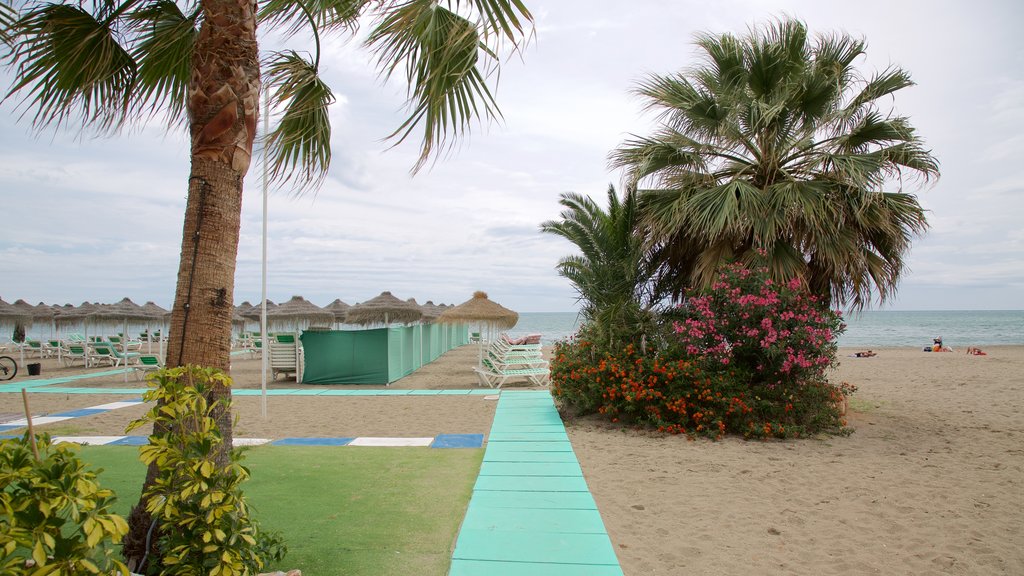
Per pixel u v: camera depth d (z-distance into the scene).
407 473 6.07
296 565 3.71
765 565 3.89
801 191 8.60
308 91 4.65
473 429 8.67
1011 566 3.91
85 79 4.00
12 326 22.47
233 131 3.43
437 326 24.67
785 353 8.44
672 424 8.45
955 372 17.33
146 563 3.18
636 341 9.98
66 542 2.02
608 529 4.52
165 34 4.09
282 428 8.81
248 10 3.50
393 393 13.15
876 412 10.43
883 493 5.51
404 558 3.84
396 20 3.80
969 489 5.65
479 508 4.91
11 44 3.64
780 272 8.80
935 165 8.57
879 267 8.99
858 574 3.78
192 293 3.33
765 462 6.72
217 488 2.73
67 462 2.16
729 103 9.32
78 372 19.17
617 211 10.23
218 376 2.97
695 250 9.99
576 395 9.52
